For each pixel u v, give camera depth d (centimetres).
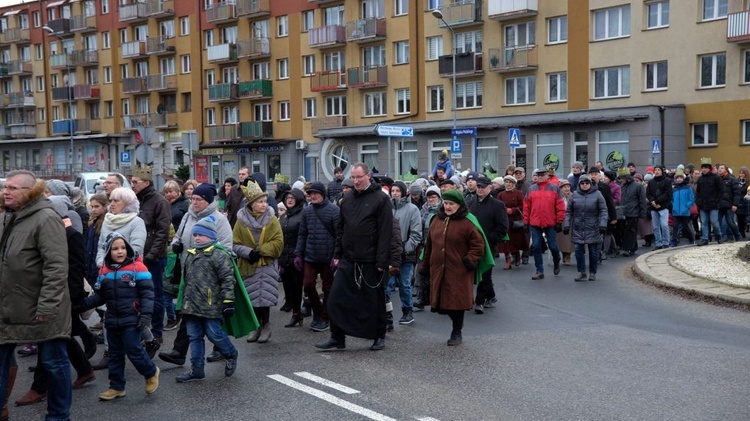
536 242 1395
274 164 5109
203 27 5416
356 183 860
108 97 6172
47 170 6712
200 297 725
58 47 6600
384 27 4391
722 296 1091
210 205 835
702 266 1340
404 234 1012
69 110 6194
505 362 779
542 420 586
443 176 1725
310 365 789
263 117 5153
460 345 870
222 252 737
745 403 619
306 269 973
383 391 679
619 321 988
